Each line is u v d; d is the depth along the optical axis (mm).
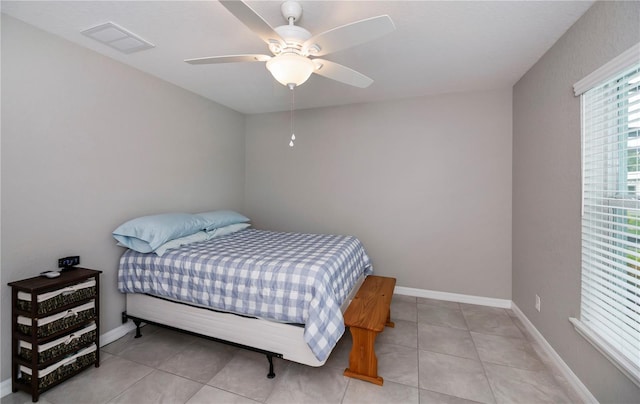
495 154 3066
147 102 2691
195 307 2180
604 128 1582
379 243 3529
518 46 2139
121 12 1759
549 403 1696
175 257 2232
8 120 1794
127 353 2219
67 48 2078
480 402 1703
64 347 1857
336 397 1749
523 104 2686
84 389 1817
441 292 3293
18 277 1849
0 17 1754
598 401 1601
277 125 3984
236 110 3943
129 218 2547
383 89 3078
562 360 1969
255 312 1916
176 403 1705
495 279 3102
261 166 4078
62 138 2064
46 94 1971
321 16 1742
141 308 2396
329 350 1729
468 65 2482
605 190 1589
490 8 1690
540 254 2312
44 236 1977
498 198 3068
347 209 3662
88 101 2217
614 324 1488
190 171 3207
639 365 1318
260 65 2531
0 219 1771
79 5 1685
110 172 2387
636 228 1370
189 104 3174
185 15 1786
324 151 3752
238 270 2006
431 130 3281
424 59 2369
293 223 3934
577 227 1805
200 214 3014
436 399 1727
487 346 2301
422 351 2234
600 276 1623
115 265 2436
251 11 1242
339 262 2174
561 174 1988
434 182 3289
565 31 1931
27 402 1709
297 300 1818
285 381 1895
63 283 1824
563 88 1966
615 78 1483
